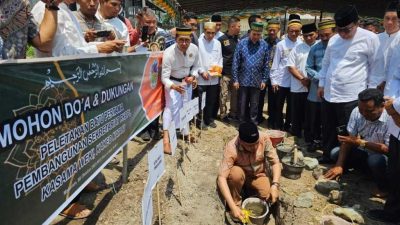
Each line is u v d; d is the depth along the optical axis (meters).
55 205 2.18
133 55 3.66
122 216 3.11
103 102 2.92
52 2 2.48
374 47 4.50
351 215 3.68
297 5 13.75
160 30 6.21
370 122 4.29
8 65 1.67
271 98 6.88
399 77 3.43
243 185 4.27
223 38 6.85
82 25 3.43
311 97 5.72
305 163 5.06
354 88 4.65
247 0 13.52
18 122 1.76
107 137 3.05
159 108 4.91
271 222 3.90
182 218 3.34
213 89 6.19
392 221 3.66
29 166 1.88
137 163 4.25
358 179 4.78
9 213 1.73
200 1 13.83
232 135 6.05
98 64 2.77
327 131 5.15
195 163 4.63
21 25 2.26
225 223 3.61
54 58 2.09
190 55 4.91
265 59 6.41
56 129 2.15
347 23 4.41
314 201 4.11
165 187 3.71
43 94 1.98
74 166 2.42
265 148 4.02
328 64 5.00
